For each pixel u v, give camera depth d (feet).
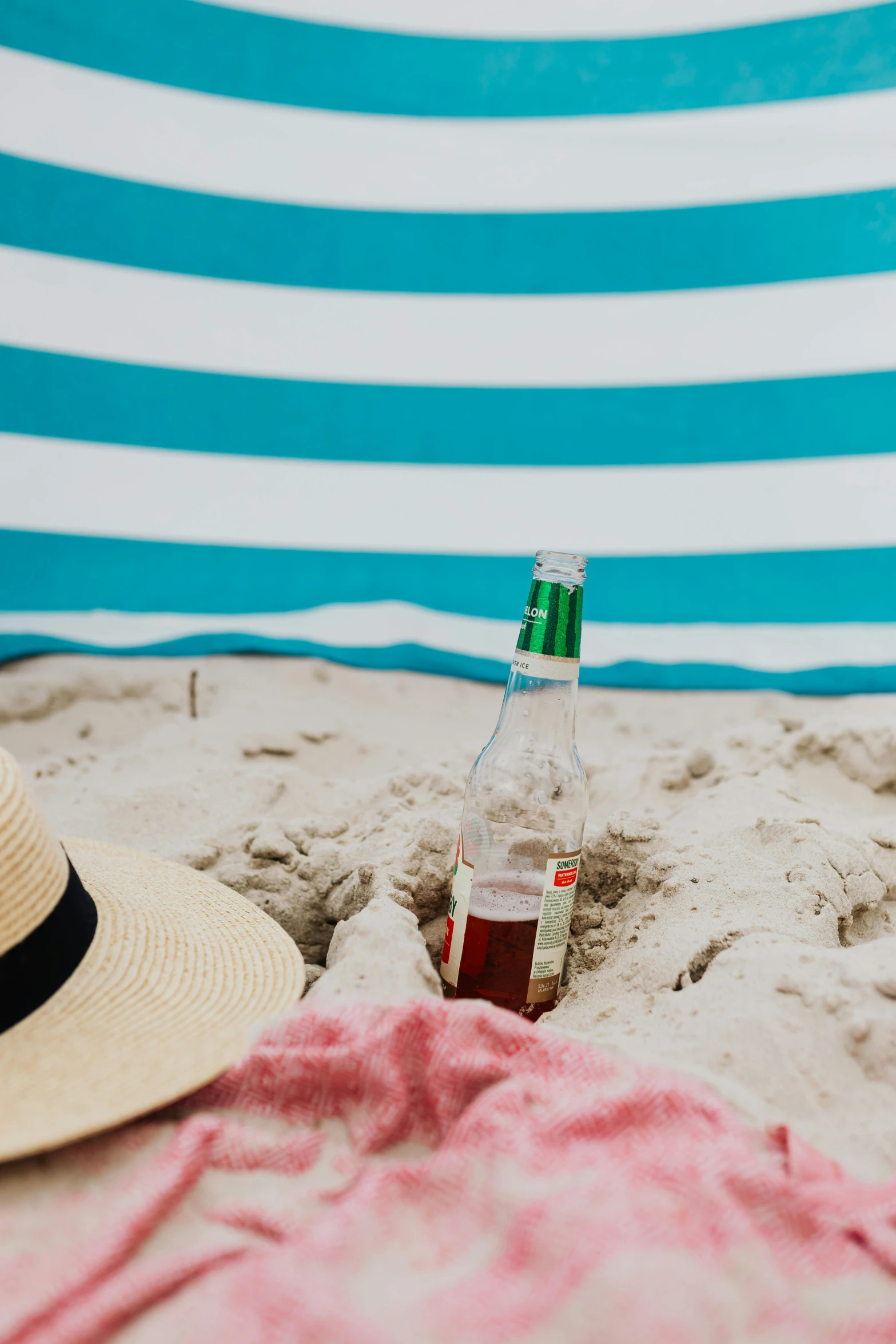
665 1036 3.26
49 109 8.20
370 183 8.77
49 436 8.35
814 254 8.25
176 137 8.54
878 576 8.28
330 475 8.86
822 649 8.28
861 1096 2.98
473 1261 2.34
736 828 4.79
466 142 8.73
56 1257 2.41
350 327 8.80
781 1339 2.08
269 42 8.68
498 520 8.82
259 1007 3.15
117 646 8.43
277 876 4.52
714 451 8.54
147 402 8.57
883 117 8.05
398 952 3.48
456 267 8.73
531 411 8.73
